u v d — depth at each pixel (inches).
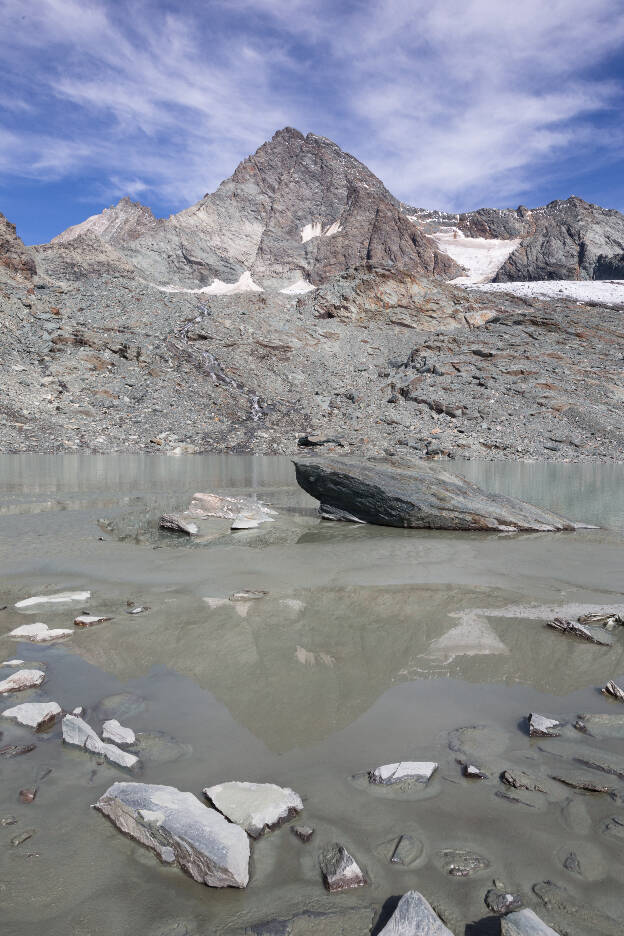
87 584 258.2
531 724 129.1
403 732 127.7
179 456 1362.0
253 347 2420.0
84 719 133.8
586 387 2062.0
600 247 6289.4
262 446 1539.1
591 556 331.0
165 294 2901.1
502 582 264.7
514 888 80.7
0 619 207.3
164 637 187.9
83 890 80.9
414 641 185.3
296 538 393.7
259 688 150.0
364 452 1481.3
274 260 6737.2
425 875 83.6
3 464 1011.3
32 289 2471.7
